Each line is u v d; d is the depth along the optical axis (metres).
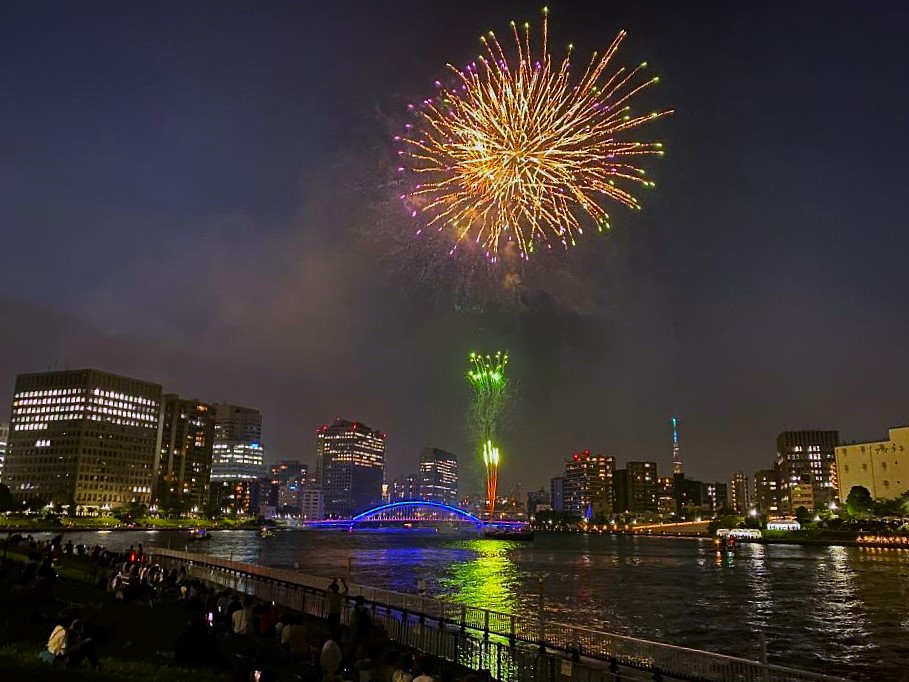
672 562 148.62
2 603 29.47
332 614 37.69
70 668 19.22
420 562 143.50
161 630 32.50
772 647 50.69
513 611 66.44
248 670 18.38
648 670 28.11
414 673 24.14
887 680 41.31
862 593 85.12
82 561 69.31
